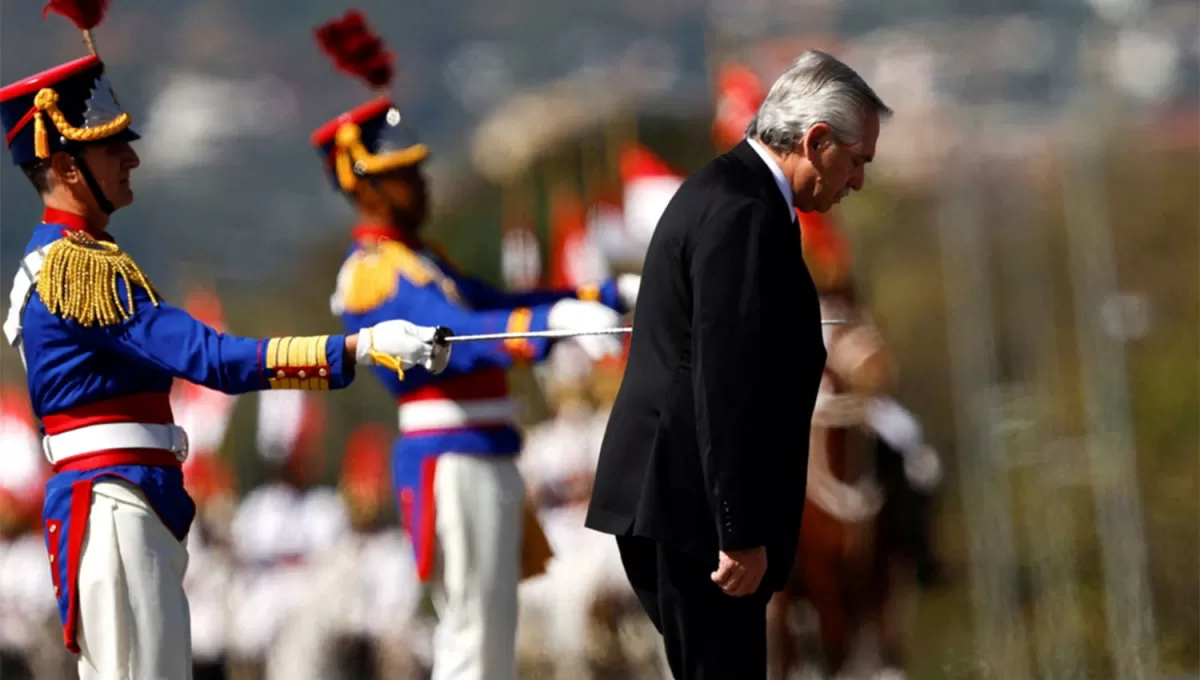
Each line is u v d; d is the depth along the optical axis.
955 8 65.81
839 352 30.59
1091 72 46.50
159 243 123.00
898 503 30.84
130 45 168.12
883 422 30.88
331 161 24.17
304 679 41.53
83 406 17.81
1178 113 59.06
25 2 104.38
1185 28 62.03
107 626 17.59
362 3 159.25
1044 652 34.44
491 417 23.59
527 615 37.72
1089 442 37.78
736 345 16.42
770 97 17.61
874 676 30.53
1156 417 43.25
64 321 17.69
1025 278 50.12
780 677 30.05
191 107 158.12
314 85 164.12
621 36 133.75
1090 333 40.44
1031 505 38.00
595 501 17.48
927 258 59.19
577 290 24.17
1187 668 36.25
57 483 17.84
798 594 30.14
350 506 41.97
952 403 52.72
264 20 171.50
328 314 85.88
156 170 146.12
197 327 17.56
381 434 43.12
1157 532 39.66
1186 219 53.09
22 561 46.22
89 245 17.91
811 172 17.41
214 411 46.34
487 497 23.41
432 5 154.12
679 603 17.34
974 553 40.62
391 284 23.36
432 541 23.41
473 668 23.22
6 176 83.50
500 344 22.59
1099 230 42.88
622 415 17.45
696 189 17.30
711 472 16.44
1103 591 35.12
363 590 41.41
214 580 44.81
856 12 75.44
